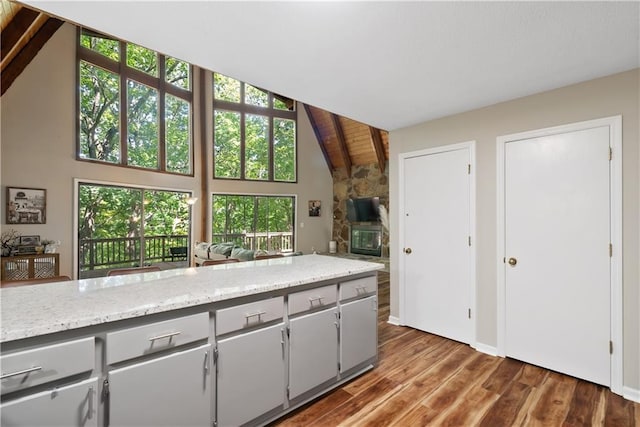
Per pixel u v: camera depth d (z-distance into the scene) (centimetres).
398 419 185
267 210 888
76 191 510
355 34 168
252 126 862
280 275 201
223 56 193
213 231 792
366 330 238
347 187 964
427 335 319
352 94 255
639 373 205
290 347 186
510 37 171
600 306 222
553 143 244
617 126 215
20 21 321
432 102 273
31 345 109
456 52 188
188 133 750
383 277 659
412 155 340
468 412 192
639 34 167
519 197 262
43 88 478
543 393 213
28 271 432
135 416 129
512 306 265
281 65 204
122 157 587
